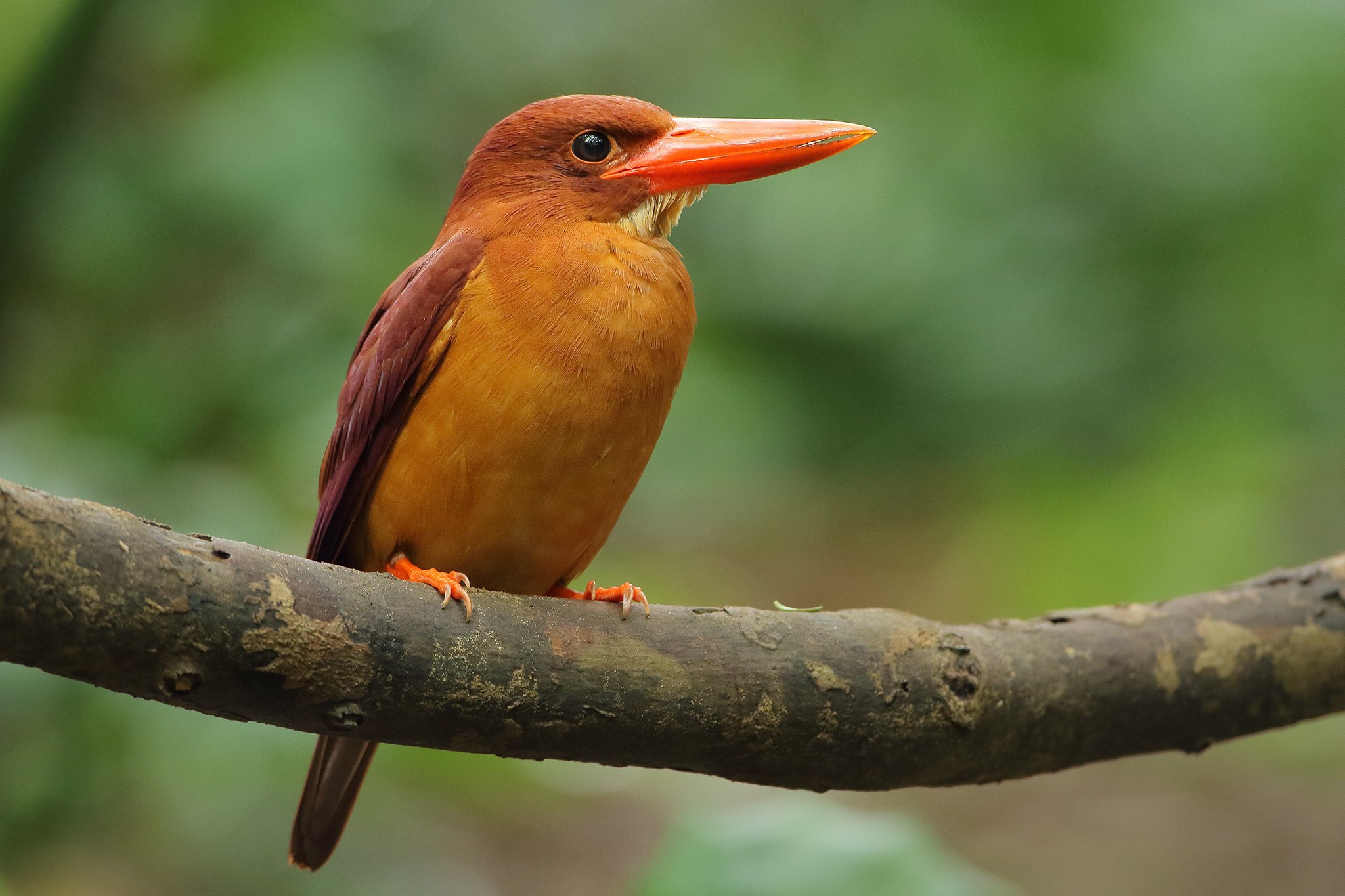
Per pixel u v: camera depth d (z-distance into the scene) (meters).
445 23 12.44
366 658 4.79
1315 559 11.55
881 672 5.49
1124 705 6.00
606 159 6.73
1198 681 6.08
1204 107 12.02
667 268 6.34
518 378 5.94
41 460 8.11
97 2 9.16
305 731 5.03
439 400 6.05
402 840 10.77
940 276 12.20
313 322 10.51
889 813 12.52
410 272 6.91
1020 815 12.40
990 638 5.90
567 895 11.26
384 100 11.68
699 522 12.67
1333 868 11.22
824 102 12.82
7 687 7.81
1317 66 11.96
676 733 5.27
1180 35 12.27
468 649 4.97
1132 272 12.03
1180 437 11.93
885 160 12.44
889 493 12.74
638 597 5.41
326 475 7.00
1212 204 11.91
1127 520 11.92
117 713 8.11
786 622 5.50
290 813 9.94
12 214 9.49
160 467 9.53
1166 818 12.09
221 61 11.55
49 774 8.09
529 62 12.79
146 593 4.39
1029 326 11.98
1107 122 12.24
